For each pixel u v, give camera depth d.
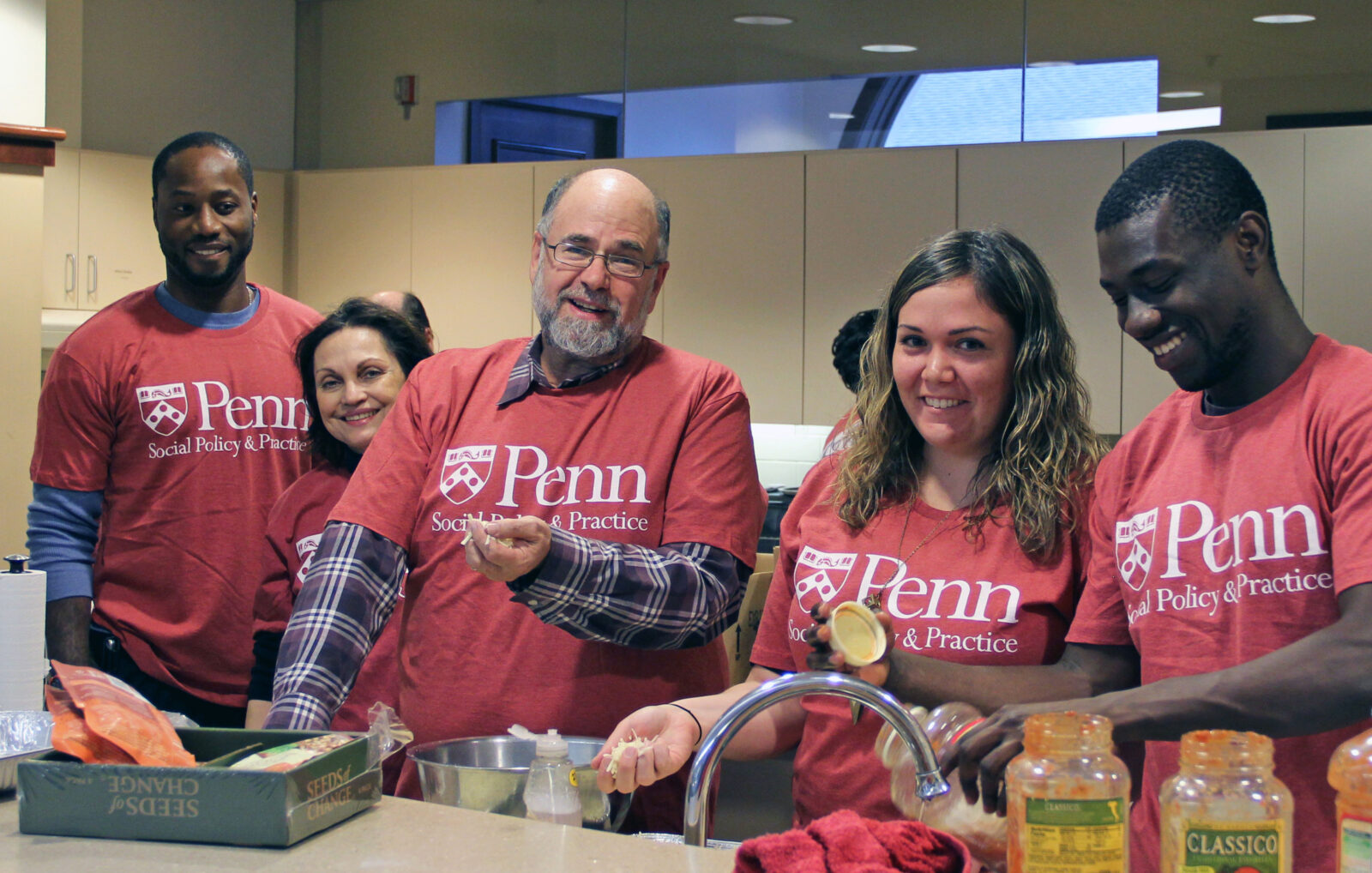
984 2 4.47
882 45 4.62
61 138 2.64
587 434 1.66
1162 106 4.24
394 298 2.52
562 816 1.23
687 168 4.71
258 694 1.93
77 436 2.28
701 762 1.04
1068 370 1.47
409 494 1.68
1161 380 4.14
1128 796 0.85
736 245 4.65
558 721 1.58
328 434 1.98
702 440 1.64
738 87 4.84
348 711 1.77
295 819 1.05
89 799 1.07
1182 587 1.28
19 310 2.62
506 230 4.99
